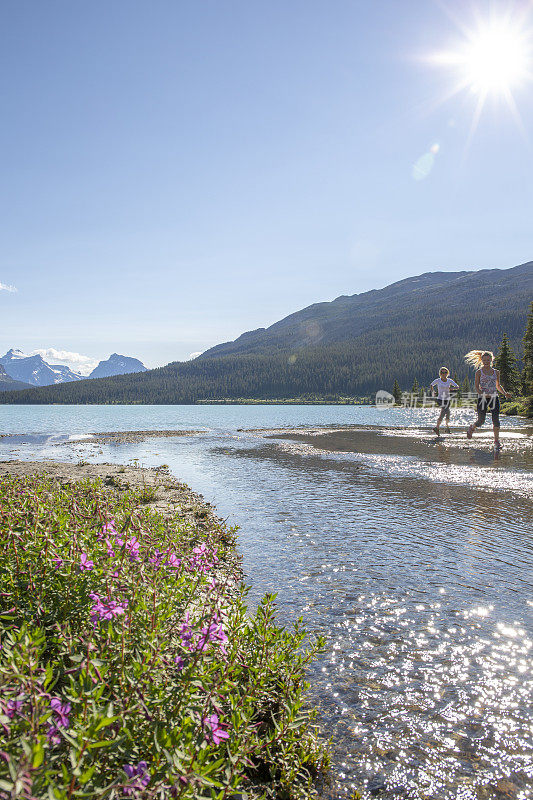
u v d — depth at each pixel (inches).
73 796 73.8
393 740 159.5
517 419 2208.4
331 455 964.0
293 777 137.2
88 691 100.5
